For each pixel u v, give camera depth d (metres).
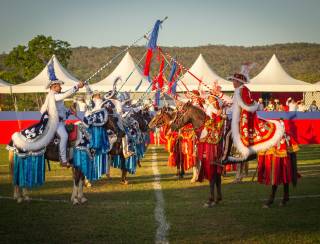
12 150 11.70
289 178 11.44
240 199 12.67
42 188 14.52
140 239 8.88
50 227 9.74
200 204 12.00
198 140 11.89
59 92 12.11
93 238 8.96
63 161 11.84
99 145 12.58
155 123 16.91
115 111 14.02
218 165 11.75
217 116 11.82
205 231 9.40
